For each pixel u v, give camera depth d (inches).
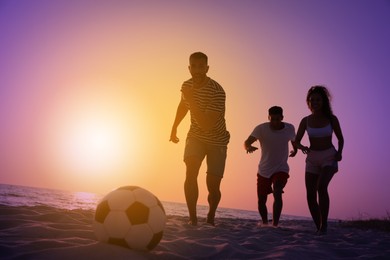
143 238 87.4
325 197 184.7
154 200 93.4
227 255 100.7
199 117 155.8
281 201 214.5
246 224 258.8
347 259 108.0
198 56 155.3
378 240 178.1
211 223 178.1
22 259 71.4
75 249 78.3
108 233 87.7
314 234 181.9
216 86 161.0
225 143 172.1
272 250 116.6
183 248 102.2
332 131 189.0
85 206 996.6
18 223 113.9
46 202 984.9
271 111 210.7
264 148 219.0
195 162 165.2
